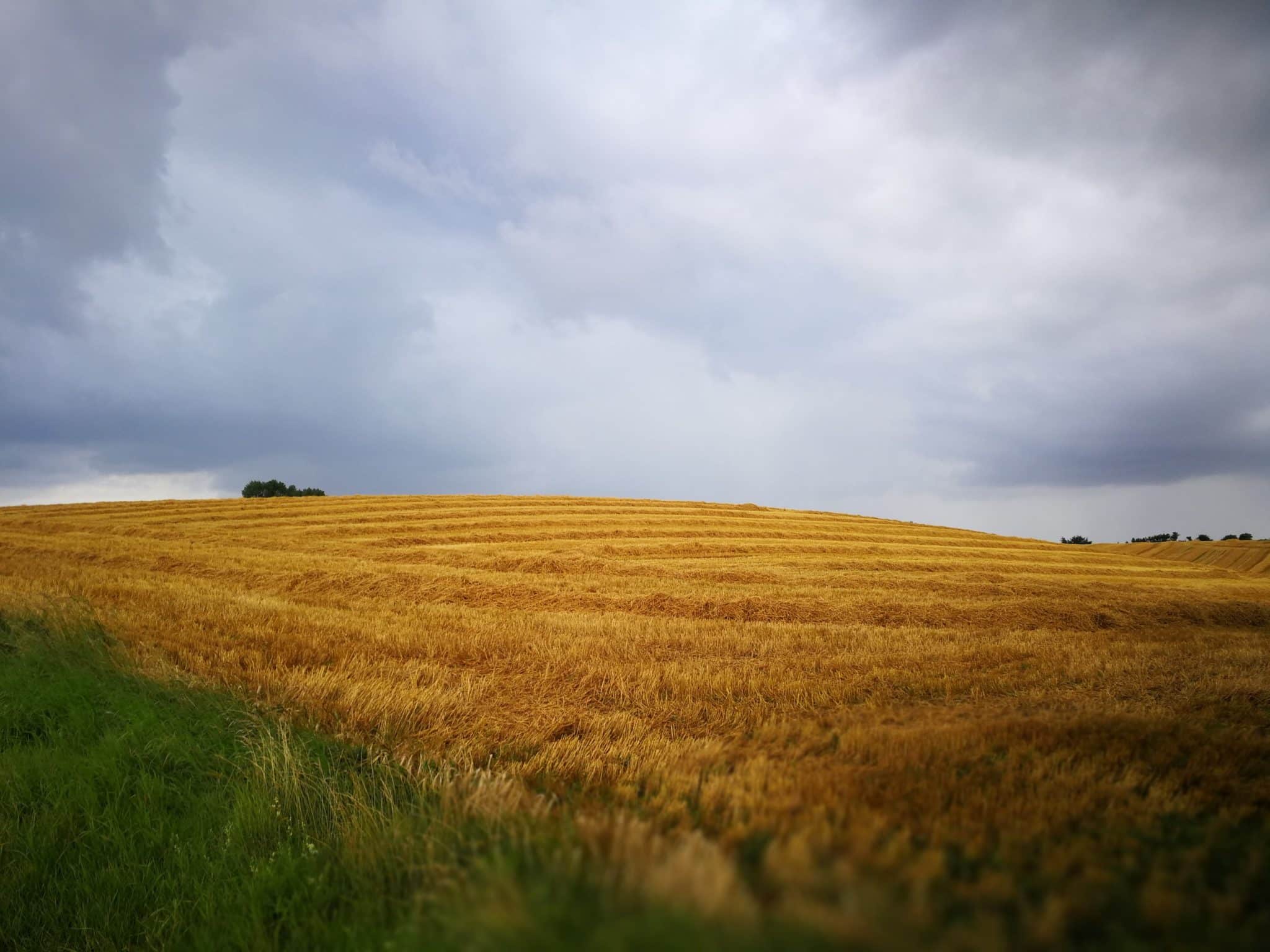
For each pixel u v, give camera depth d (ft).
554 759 19.95
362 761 20.22
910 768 12.95
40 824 16.85
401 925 9.61
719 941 5.03
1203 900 7.27
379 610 46.44
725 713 25.21
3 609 38.70
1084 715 17.94
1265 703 22.30
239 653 31.45
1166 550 201.98
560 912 5.77
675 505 173.78
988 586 71.56
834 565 95.76
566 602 53.93
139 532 106.22
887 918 5.51
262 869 14.42
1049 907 6.33
